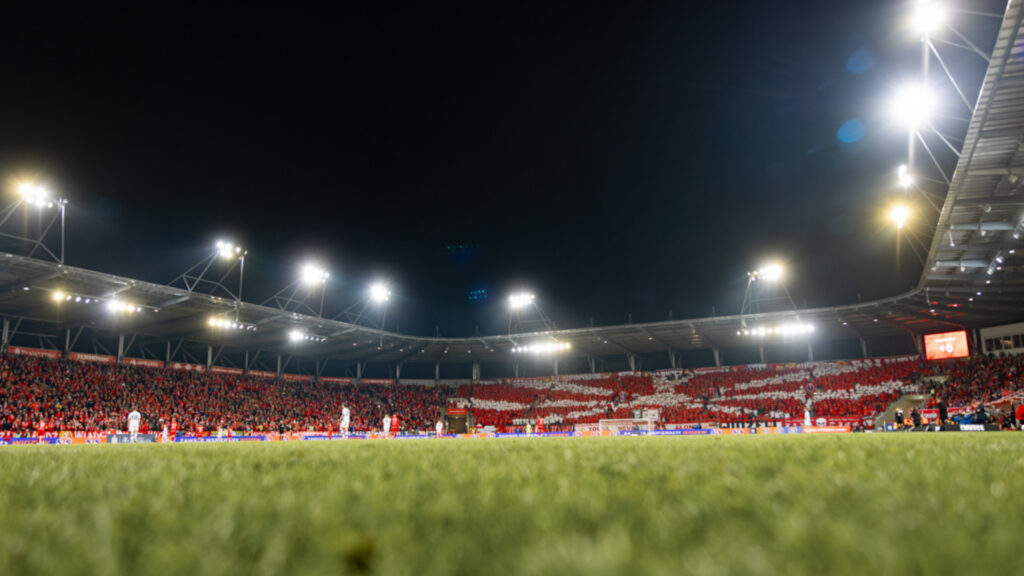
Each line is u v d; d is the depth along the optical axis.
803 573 1.35
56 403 36.53
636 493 2.55
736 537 1.73
